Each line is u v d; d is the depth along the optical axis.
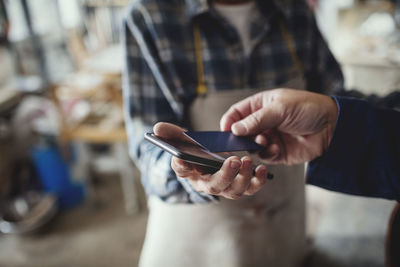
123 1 2.61
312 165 0.60
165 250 0.93
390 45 2.02
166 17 0.77
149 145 0.74
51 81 1.86
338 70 0.97
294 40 0.88
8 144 2.15
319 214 1.17
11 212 2.05
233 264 0.89
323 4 3.13
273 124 0.60
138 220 2.19
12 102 2.14
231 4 0.84
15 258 1.91
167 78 0.79
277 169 0.86
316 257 0.84
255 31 0.83
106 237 2.05
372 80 1.60
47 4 1.99
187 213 0.88
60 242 2.02
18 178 2.20
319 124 0.61
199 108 0.82
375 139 0.55
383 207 0.82
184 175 0.50
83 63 2.03
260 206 0.87
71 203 2.27
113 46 2.35
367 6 2.64
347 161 0.58
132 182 2.21
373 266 0.73
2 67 2.22
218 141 0.55
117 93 1.93
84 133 1.96
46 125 2.17
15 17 1.98
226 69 0.82
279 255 0.95
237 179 0.48
